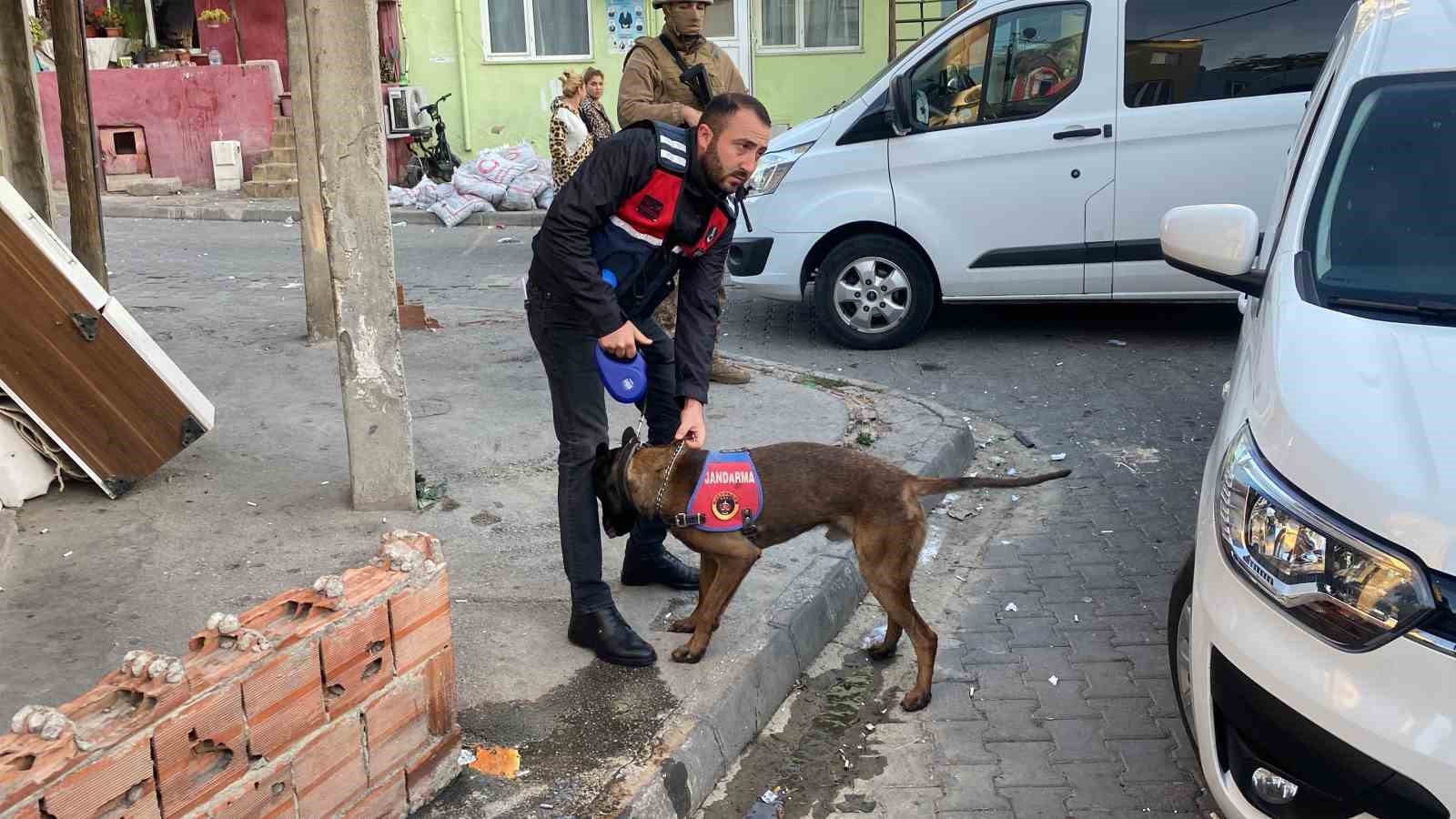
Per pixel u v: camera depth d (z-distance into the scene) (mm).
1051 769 3457
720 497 3469
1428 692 2301
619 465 3547
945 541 5184
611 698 3492
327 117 4391
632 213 3301
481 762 3174
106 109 16984
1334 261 3379
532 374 7000
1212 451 3297
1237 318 8812
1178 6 7246
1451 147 3547
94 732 2123
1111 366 7703
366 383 4680
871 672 4051
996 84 7680
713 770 3359
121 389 4758
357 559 4344
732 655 3750
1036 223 7711
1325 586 2469
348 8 4309
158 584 4094
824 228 8016
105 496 4883
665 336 3961
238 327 8289
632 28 17078
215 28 18438
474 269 11648
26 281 4426
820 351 8227
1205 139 7332
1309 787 2480
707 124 3230
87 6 18469
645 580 4230
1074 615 4426
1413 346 2875
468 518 4785
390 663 2775
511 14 17109
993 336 8508
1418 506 2371
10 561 4242
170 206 15680
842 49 16750
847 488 3592
